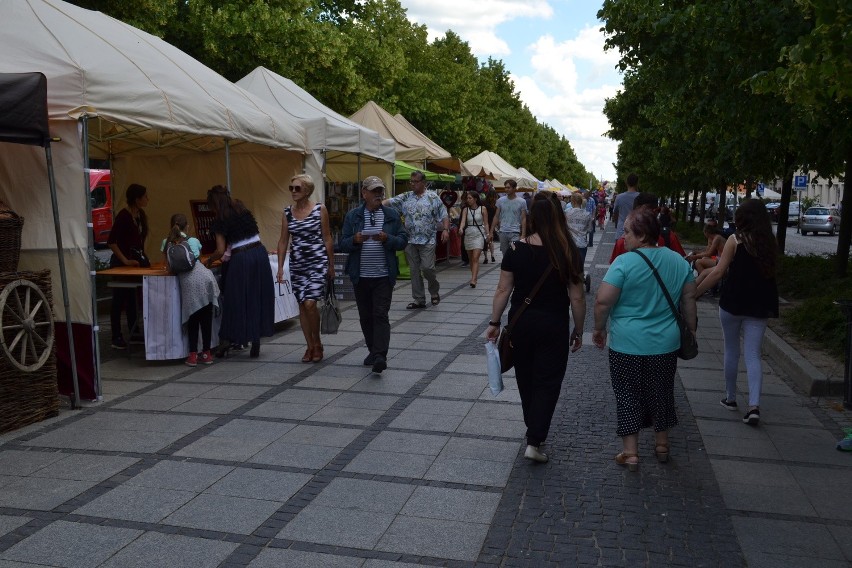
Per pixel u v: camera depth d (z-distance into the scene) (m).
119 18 16.59
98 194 25.59
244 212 8.38
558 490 4.76
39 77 5.78
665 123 19.73
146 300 7.99
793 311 10.75
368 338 8.05
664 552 3.96
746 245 6.16
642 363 5.08
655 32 10.83
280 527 4.21
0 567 3.74
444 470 5.08
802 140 11.32
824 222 45.12
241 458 5.29
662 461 5.27
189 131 7.88
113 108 6.87
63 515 4.36
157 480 4.89
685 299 5.14
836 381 7.09
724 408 6.70
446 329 10.38
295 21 21.14
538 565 3.80
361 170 16.88
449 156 19.64
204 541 4.04
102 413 6.38
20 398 5.95
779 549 4.01
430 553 3.92
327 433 5.84
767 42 9.91
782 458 5.41
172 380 7.53
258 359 8.49
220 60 20.94
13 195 6.62
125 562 3.80
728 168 16.31
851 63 5.70
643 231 5.11
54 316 6.66
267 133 9.69
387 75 29.95
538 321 5.11
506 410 6.48
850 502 4.64
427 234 12.21
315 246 8.15
